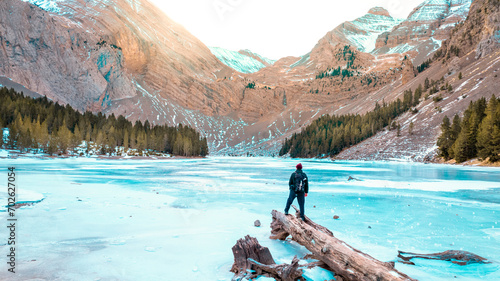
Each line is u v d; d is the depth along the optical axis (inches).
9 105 3759.8
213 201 461.4
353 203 474.9
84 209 362.0
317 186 767.7
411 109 4963.1
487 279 167.5
